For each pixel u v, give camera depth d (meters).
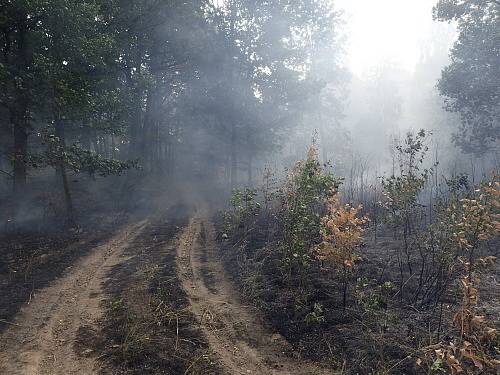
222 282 7.93
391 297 6.57
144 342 5.27
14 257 9.78
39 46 13.12
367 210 12.88
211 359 5.01
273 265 8.25
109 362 4.93
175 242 11.66
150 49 25.39
